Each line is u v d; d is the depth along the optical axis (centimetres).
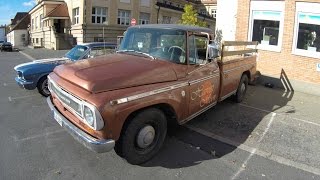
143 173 447
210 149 536
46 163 468
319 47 1030
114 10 3350
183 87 514
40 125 635
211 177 443
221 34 1294
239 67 782
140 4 3606
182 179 434
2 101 836
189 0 5097
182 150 527
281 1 1101
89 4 3142
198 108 581
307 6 1038
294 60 1088
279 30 1120
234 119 702
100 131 402
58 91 467
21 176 429
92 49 981
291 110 812
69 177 430
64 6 3678
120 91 417
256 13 1183
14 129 610
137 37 574
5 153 499
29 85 849
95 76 429
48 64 877
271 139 594
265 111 785
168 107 498
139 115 442
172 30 545
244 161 497
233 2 1241
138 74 451
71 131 434
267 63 1159
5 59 2455
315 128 670
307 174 466
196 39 565
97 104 389
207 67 595
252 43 899
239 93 838
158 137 486
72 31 3456
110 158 489
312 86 1045
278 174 461
